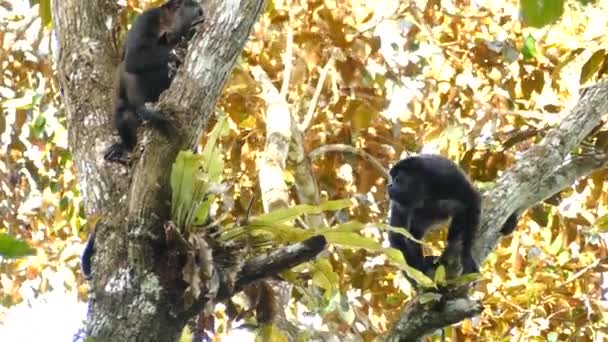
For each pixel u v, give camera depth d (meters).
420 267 9.54
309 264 7.31
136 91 8.01
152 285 6.39
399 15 13.06
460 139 13.26
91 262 6.84
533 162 8.87
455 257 8.98
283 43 12.66
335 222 12.73
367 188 12.56
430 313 7.74
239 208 12.70
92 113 7.80
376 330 11.12
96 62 8.07
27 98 13.38
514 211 8.83
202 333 7.27
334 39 12.04
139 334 6.33
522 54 13.17
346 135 12.90
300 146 11.06
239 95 12.40
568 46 13.00
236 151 12.80
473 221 8.95
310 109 11.56
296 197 12.72
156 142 6.46
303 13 12.56
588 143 9.93
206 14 6.84
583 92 10.02
